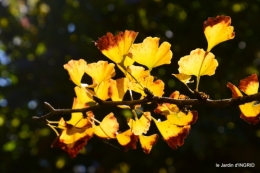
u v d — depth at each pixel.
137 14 4.36
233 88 1.39
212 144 3.81
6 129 4.58
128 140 1.42
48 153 4.41
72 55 4.37
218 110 3.77
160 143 3.81
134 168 4.10
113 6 4.37
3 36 4.89
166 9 4.37
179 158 3.98
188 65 1.38
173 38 4.18
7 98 4.51
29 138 4.50
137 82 1.37
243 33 4.14
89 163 4.34
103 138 1.40
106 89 1.40
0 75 4.62
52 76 4.38
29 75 4.50
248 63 4.11
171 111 1.41
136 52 1.39
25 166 4.53
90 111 1.40
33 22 4.82
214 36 1.38
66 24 4.48
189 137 3.55
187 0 4.29
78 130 1.38
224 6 4.20
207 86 3.91
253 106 1.39
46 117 1.38
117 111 3.69
